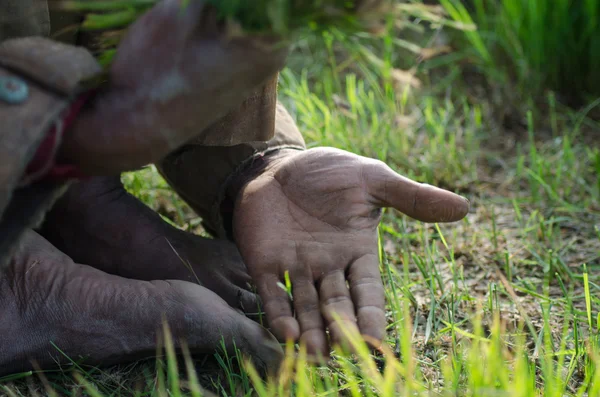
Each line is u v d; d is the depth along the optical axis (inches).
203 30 29.0
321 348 33.8
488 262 43.0
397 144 51.8
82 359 35.0
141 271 38.4
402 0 58.8
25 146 28.9
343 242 35.5
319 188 35.8
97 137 29.9
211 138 36.0
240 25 28.7
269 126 37.1
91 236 38.6
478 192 49.5
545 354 35.3
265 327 37.6
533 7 57.4
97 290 35.1
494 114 57.4
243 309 37.7
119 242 38.5
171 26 29.2
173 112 29.5
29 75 29.3
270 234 35.8
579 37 58.5
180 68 29.2
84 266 35.9
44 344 34.7
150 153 30.2
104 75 30.2
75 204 38.4
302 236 35.7
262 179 36.9
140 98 29.5
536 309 39.4
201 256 38.5
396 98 54.4
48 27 33.8
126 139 29.8
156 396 34.2
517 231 45.4
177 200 47.4
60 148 30.1
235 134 36.4
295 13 28.8
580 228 45.6
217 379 35.6
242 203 36.7
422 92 59.4
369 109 56.9
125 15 30.3
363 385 34.9
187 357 33.9
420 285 41.3
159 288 35.3
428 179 50.1
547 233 44.5
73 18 35.2
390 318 38.9
